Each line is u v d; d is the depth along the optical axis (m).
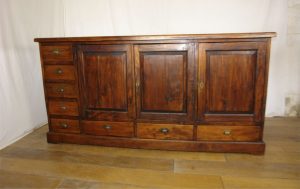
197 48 1.56
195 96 1.64
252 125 1.64
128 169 1.52
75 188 1.33
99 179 1.41
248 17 2.31
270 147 1.80
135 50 1.63
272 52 2.36
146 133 1.77
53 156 1.71
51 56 1.76
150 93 1.69
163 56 1.61
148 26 2.43
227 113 1.64
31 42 2.21
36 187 1.34
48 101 1.88
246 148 1.67
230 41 1.51
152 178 1.42
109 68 1.70
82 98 1.80
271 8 2.27
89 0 2.47
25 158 1.69
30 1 2.16
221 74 1.58
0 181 1.40
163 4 2.37
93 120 1.83
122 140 1.80
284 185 1.32
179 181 1.38
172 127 1.72
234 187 1.31
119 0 2.41
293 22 2.29
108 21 2.49
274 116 2.54
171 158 1.66
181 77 1.62
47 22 2.38
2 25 1.89
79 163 1.61
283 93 2.48
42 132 2.21
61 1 2.49
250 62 1.53
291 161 1.59
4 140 1.90
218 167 1.53
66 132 1.91
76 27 2.55
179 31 2.41
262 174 1.44
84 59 1.72
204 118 1.67
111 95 1.74
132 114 1.75
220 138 1.69
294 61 2.38
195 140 1.72
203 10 2.35
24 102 2.14
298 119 2.45
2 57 1.90
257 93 1.57
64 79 1.79
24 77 2.14
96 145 1.87
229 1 2.30
